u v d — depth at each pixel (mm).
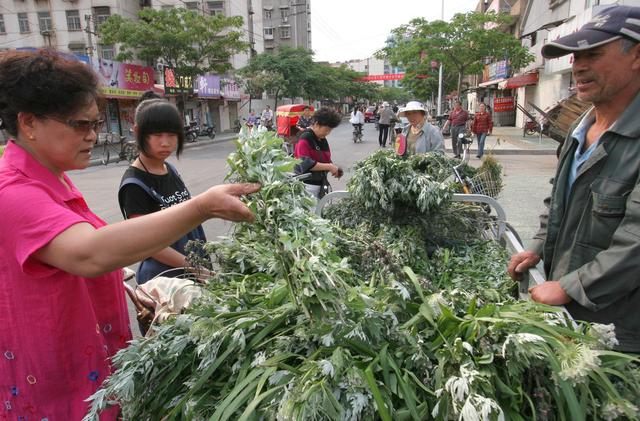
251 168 1431
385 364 1302
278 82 36938
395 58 24844
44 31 29391
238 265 2008
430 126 5297
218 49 25672
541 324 1346
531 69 24047
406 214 2801
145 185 2424
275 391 1246
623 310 1737
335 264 1374
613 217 1711
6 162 1356
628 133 1658
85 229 1221
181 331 1522
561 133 6043
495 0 34812
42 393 1425
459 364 1270
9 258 1320
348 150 17641
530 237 5773
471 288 2096
